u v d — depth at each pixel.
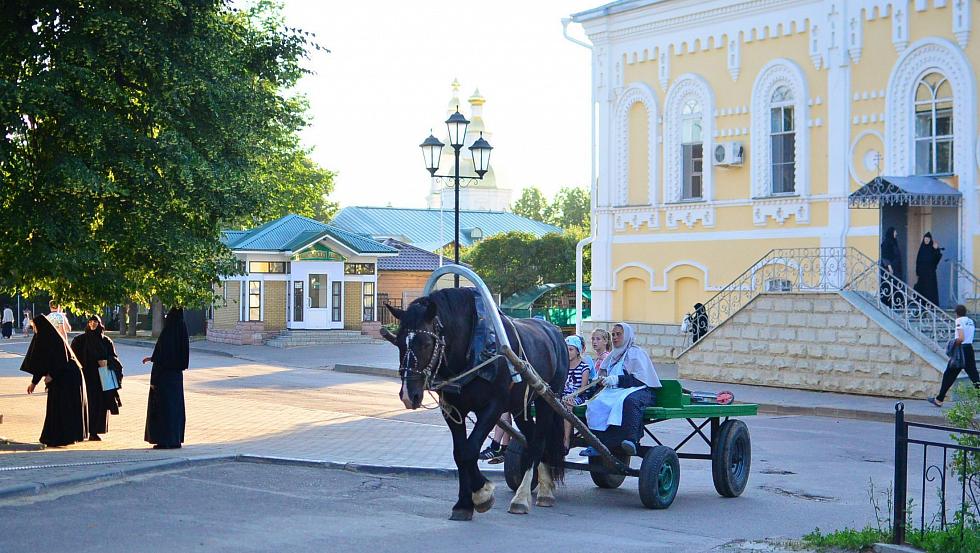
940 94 26.20
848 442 17.31
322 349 43.16
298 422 19.05
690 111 31.52
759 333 26.00
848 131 27.83
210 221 15.09
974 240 25.52
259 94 15.59
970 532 8.87
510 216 83.94
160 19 14.16
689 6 31.06
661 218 32.19
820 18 28.33
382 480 12.68
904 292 23.78
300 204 56.91
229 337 46.94
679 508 11.46
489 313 10.16
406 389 9.55
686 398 11.99
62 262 13.75
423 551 8.84
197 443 15.84
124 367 34.56
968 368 21.48
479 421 10.15
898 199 25.20
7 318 56.94
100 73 13.84
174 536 9.04
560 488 12.55
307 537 9.15
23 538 8.80
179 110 14.40
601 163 33.78
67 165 12.97
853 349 24.11
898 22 26.81
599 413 11.40
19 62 14.11
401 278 60.94
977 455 9.05
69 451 14.72
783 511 11.39
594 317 33.91
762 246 29.64
